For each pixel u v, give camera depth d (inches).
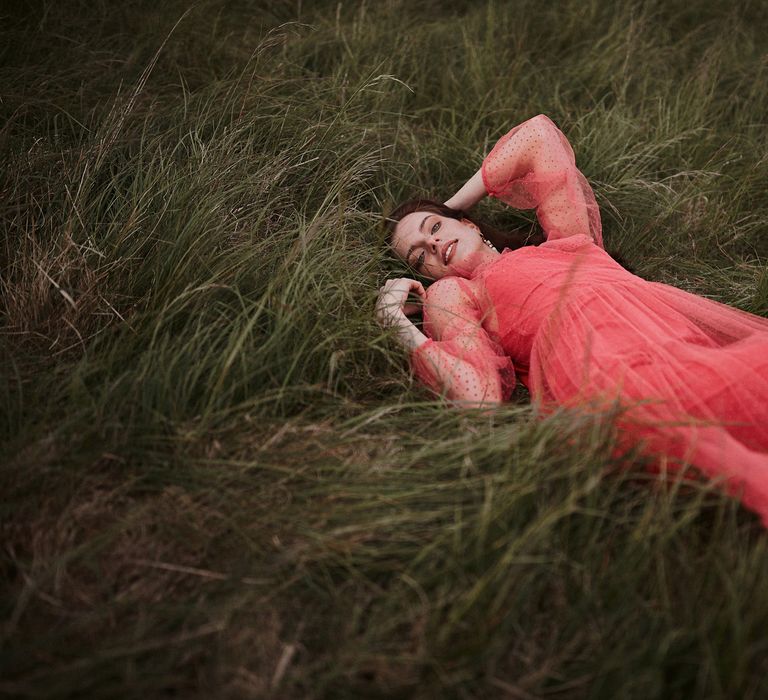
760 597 60.5
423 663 61.1
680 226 123.6
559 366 86.0
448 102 139.9
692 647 61.3
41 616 64.6
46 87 120.6
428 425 82.5
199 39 140.2
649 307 89.6
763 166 129.0
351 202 113.1
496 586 64.4
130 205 97.9
